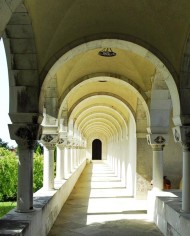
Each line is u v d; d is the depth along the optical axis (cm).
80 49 834
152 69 1110
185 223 717
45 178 1142
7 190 1883
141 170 1447
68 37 810
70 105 1584
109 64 1183
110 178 2430
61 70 1144
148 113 1151
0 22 432
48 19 750
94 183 2116
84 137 3706
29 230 667
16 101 770
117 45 848
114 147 2967
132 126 1591
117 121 2316
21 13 666
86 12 776
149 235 914
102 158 5509
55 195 1084
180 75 812
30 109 770
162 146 1138
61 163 1523
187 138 799
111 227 995
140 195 1452
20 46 738
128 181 1766
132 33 825
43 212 838
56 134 1161
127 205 1337
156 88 1128
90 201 1438
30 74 766
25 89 769
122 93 1495
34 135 771
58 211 1166
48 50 788
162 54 825
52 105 1174
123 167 2042
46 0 702
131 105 1471
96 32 821
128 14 788
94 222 1056
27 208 760
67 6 753
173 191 1121
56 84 1162
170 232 848
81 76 1218
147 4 765
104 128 3966
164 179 1362
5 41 732
